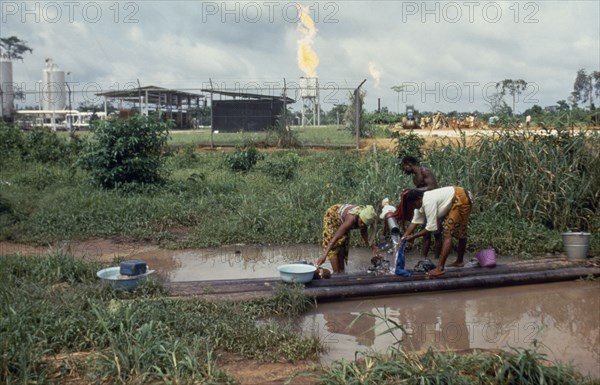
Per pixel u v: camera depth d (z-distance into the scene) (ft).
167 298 20.95
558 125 37.81
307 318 21.31
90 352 16.38
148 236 34.68
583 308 22.97
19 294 19.77
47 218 35.86
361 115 75.51
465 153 38.11
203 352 16.39
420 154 48.34
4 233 33.12
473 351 17.38
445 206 24.97
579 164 36.04
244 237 34.63
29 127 88.89
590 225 33.81
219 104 77.82
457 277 25.35
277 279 24.26
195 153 65.72
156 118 48.57
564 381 14.87
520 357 15.21
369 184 37.29
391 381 14.64
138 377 14.47
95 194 42.60
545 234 32.73
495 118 48.24
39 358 15.17
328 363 16.79
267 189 47.34
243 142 70.64
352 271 27.32
